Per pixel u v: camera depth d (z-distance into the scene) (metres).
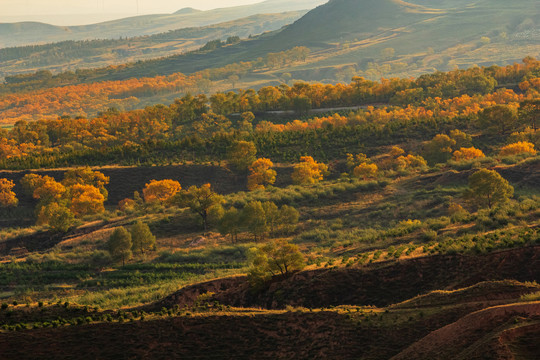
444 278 48.84
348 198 117.50
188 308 49.66
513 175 107.50
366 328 37.91
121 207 139.38
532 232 52.97
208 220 110.69
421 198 106.12
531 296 35.53
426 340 32.69
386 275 51.31
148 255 94.50
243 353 37.56
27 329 40.84
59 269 89.50
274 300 52.47
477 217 72.12
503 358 26.31
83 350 37.84
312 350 36.66
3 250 110.44
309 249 84.50
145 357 37.19
